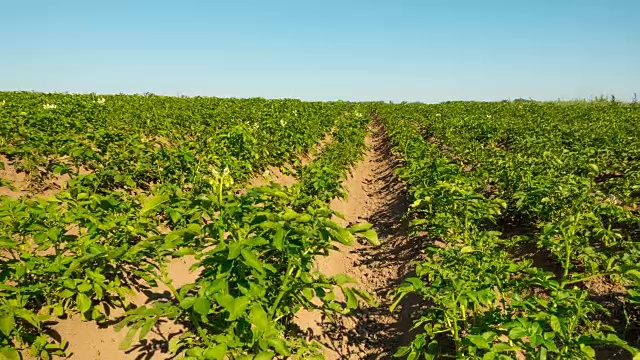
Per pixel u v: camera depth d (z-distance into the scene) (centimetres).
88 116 1273
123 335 465
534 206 657
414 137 1450
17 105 1337
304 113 2128
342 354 512
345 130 1817
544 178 720
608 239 533
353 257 816
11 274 384
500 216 791
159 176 852
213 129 1314
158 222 657
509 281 378
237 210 323
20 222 411
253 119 1609
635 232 617
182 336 325
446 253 417
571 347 299
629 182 716
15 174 813
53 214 430
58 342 420
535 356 295
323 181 793
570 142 1244
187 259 656
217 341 299
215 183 420
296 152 1298
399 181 1222
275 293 350
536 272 366
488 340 300
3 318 310
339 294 657
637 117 2020
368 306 618
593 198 620
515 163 880
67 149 810
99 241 462
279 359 398
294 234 312
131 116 1413
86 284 399
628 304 471
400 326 543
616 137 1183
